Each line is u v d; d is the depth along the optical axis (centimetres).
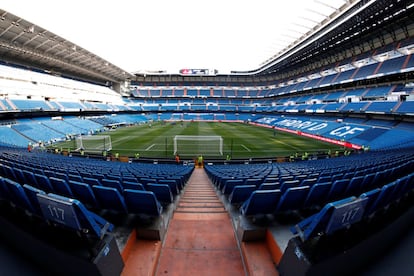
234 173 936
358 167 747
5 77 3186
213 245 345
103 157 1772
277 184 492
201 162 1747
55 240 250
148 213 378
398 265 265
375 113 2952
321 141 2864
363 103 3319
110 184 470
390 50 3275
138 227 342
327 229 231
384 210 350
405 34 3139
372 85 3516
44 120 3353
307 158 1797
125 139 2881
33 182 475
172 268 292
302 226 260
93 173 684
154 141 2745
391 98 2945
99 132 3541
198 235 374
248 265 290
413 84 2795
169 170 1126
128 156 1856
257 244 332
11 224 276
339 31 3366
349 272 248
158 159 1727
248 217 382
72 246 241
